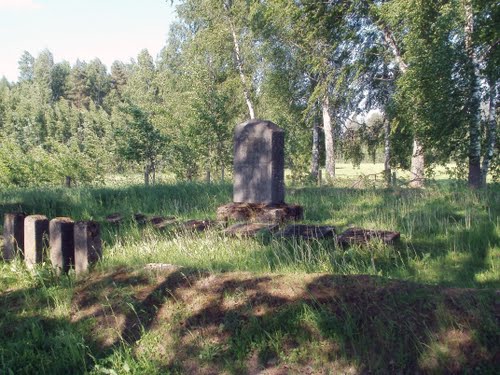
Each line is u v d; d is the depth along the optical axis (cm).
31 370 451
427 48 1482
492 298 407
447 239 671
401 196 1062
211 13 2680
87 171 2125
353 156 2850
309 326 429
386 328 407
